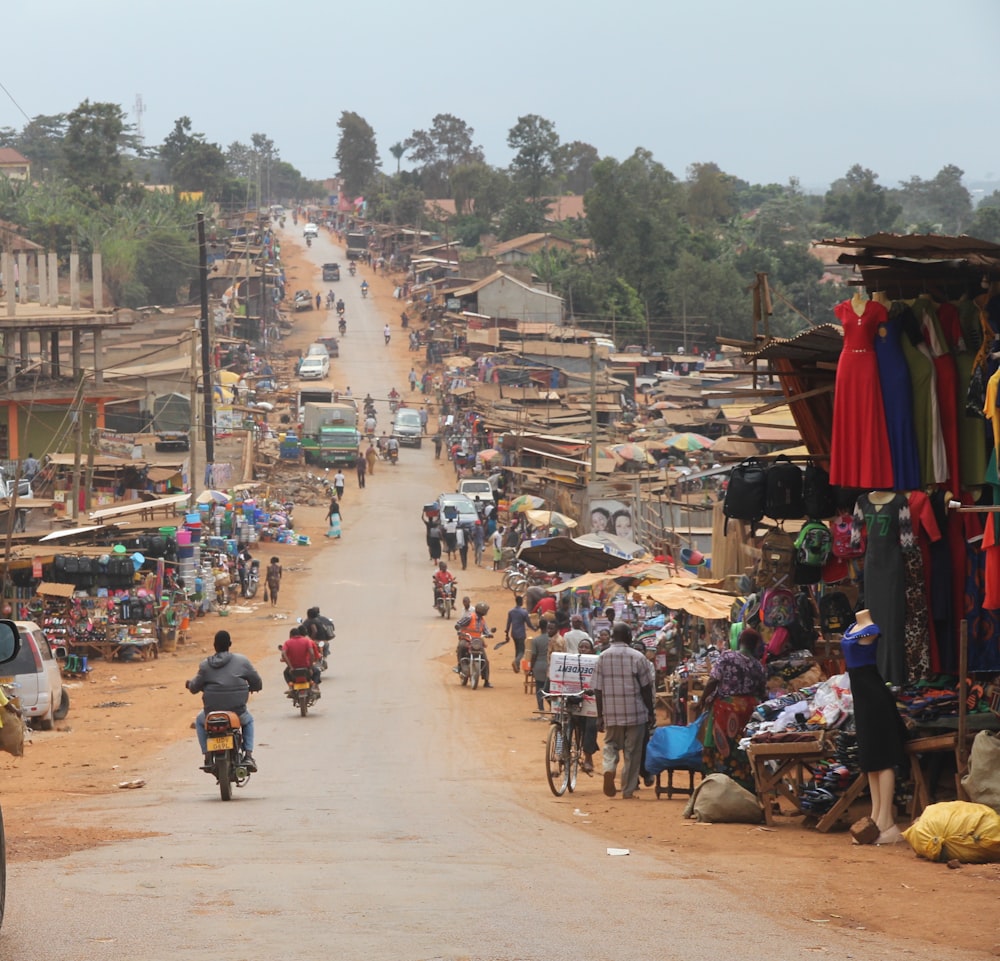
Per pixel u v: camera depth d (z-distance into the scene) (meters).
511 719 52.62
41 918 16.42
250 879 19.41
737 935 15.60
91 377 130.12
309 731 49.09
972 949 15.14
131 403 159.62
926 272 26.47
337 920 16.20
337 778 37.09
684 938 15.37
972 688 25.94
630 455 137.38
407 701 58.06
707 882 19.59
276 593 97.75
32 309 135.88
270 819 28.20
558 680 39.25
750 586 50.12
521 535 119.50
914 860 21.80
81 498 110.25
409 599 100.69
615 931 15.70
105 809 30.89
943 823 21.61
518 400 192.50
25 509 88.50
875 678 24.34
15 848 23.47
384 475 175.50
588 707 34.47
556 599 69.50
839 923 16.62
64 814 29.84
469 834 25.62
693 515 104.88
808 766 28.25
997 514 23.94
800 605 31.45
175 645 77.62
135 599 74.94
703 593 49.91
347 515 148.50
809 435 30.09
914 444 26.38
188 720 54.16
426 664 71.19
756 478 30.17
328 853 22.53
